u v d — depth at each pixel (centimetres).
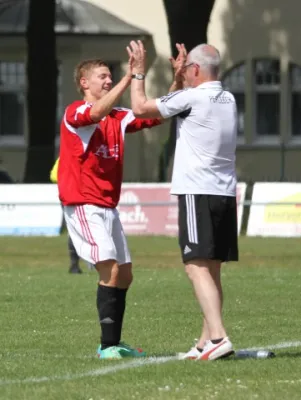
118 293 2322
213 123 2192
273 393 1852
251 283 3994
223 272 4475
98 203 2269
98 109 2202
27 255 5488
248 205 6525
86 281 4141
